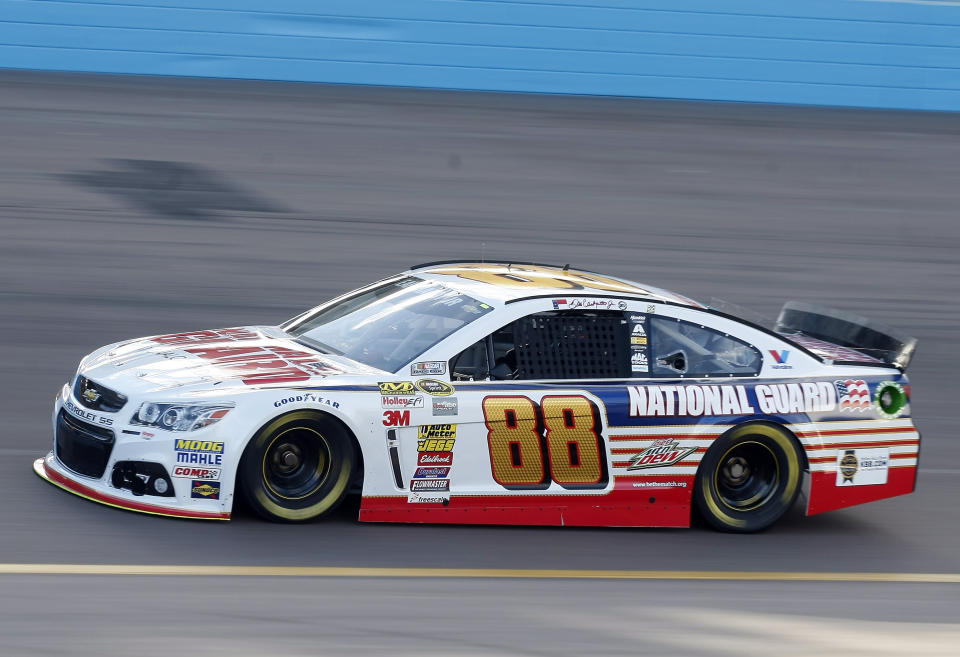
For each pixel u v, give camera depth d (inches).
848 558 757.3
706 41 3046.3
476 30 2979.8
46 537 651.5
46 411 959.6
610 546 736.3
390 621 560.7
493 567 666.8
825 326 923.4
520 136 2466.8
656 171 2261.3
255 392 693.3
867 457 810.8
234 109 2487.7
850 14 3073.3
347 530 708.0
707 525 807.1
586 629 567.5
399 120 2522.1
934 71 3120.1
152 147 2103.8
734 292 1544.0
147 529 674.2
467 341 744.3
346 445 711.1
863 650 560.1
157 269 1457.9
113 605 557.3
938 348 1393.9
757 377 799.7
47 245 1514.5
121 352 785.6
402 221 1795.0
